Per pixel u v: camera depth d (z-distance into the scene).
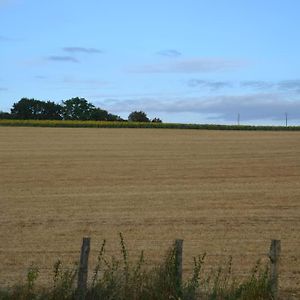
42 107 121.56
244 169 38.72
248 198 27.72
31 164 41.12
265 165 40.69
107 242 18.36
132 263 15.23
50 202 26.67
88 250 10.93
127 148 51.38
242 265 15.16
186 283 11.78
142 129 70.94
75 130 68.12
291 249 17.23
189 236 19.28
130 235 19.50
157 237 19.16
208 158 44.69
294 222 21.84
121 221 22.09
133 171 37.94
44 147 51.50
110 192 29.77
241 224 21.44
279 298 11.88
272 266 11.35
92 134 63.75
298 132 68.88
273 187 31.39
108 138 59.88
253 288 11.21
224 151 49.41
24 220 22.31
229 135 64.44
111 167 39.81
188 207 25.28
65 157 45.03
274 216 23.08
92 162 42.31
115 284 11.02
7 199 27.56
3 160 43.16
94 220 22.31
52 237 19.22
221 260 15.80
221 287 11.79
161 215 23.36
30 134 62.66
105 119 121.69
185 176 35.78
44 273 14.17
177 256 11.14
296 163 41.59
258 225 21.25
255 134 65.94
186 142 56.72
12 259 15.95
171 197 28.11
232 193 29.31
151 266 14.88
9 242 18.41
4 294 11.04
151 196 28.45
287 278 13.77
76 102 122.19
